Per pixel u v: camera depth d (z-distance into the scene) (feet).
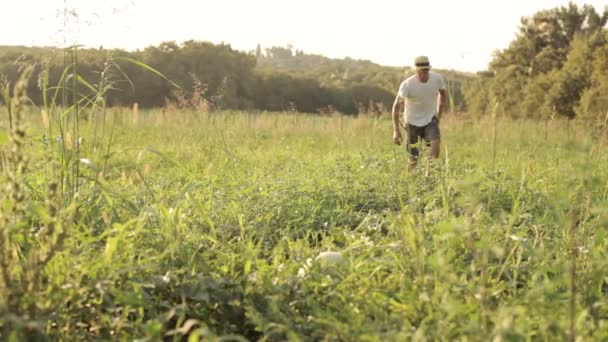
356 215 19.22
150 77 119.44
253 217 17.92
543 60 147.23
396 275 12.19
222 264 13.38
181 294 10.87
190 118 41.57
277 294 11.10
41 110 14.49
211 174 23.97
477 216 14.47
